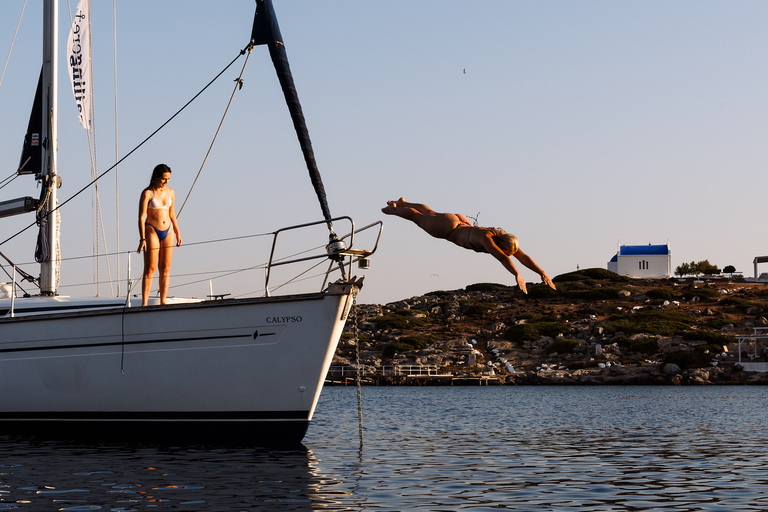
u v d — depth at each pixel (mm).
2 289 15992
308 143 12867
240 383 12359
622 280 96188
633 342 67125
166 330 12562
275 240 13016
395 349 68688
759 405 32938
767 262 95562
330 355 12164
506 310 82125
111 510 8047
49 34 15977
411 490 9555
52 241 15680
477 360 67688
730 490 9852
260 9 13156
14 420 13617
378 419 23688
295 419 12312
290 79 13102
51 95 15898
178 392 12602
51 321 13148
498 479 10672
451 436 17719
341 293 11852
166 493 8984
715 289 88000
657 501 9016
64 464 11047
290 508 8234
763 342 64750
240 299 12219
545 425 21594
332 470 11117
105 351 12875
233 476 10203
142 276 13289
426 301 87812
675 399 38969
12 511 7992
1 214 16172
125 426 13070
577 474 11281
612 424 22094
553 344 68750
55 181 15844
